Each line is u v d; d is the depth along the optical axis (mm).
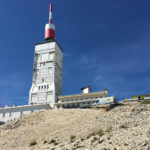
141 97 78812
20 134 52438
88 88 123625
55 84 127750
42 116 66000
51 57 134500
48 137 45094
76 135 40750
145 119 40656
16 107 114562
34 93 126188
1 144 47781
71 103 111188
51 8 154250
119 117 46062
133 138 30844
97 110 63469
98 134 37781
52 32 145875
